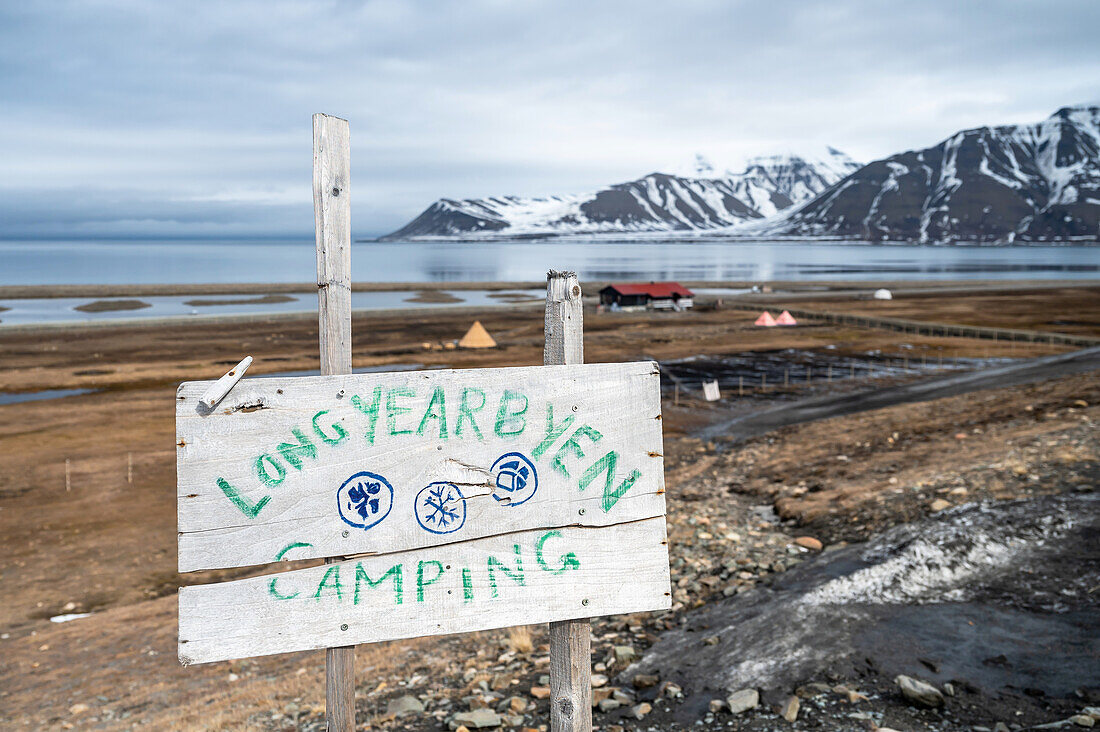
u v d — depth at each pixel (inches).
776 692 256.8
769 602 354.3
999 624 294.4
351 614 113.2
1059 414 745.0
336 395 111.7
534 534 120.6
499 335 3083.2
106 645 514.9
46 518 890.1
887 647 281.3
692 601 398.6
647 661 317.7
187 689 410.3
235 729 309.1
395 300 5275.6
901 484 550.6
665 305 4306.1
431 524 116.0
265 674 417.7
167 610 593.6
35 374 2033.7
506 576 119.4
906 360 2087.8
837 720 230.5
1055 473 478.6
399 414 114.4
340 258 109.2
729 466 859.4
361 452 113.0
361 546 113.3
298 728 298.2
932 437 783.7
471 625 117.9
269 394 109.1
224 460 108.0
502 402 118.8
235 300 5201.8
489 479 118.1
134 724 357.1
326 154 107.1
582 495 122.4
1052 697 235.8
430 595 116.3
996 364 1942.7
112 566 739.4
